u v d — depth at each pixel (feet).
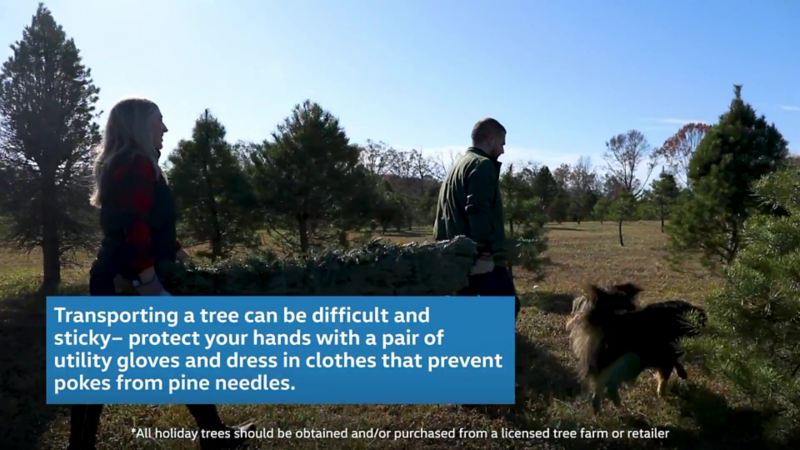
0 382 19.12
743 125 35.24
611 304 16.83
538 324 26.81
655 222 158.81
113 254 12.16
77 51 47.70
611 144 190.60
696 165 36.29
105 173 11.96
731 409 16.03
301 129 39.63
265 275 13.57
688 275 44.65
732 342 13.64
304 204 39.60
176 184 42.09
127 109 12.07
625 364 16.60
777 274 13.17
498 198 16.47
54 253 47.06
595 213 137.59
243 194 40.91
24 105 45.83
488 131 16.81
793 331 13.04
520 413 16.37
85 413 13.19
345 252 14.49
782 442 13.56
